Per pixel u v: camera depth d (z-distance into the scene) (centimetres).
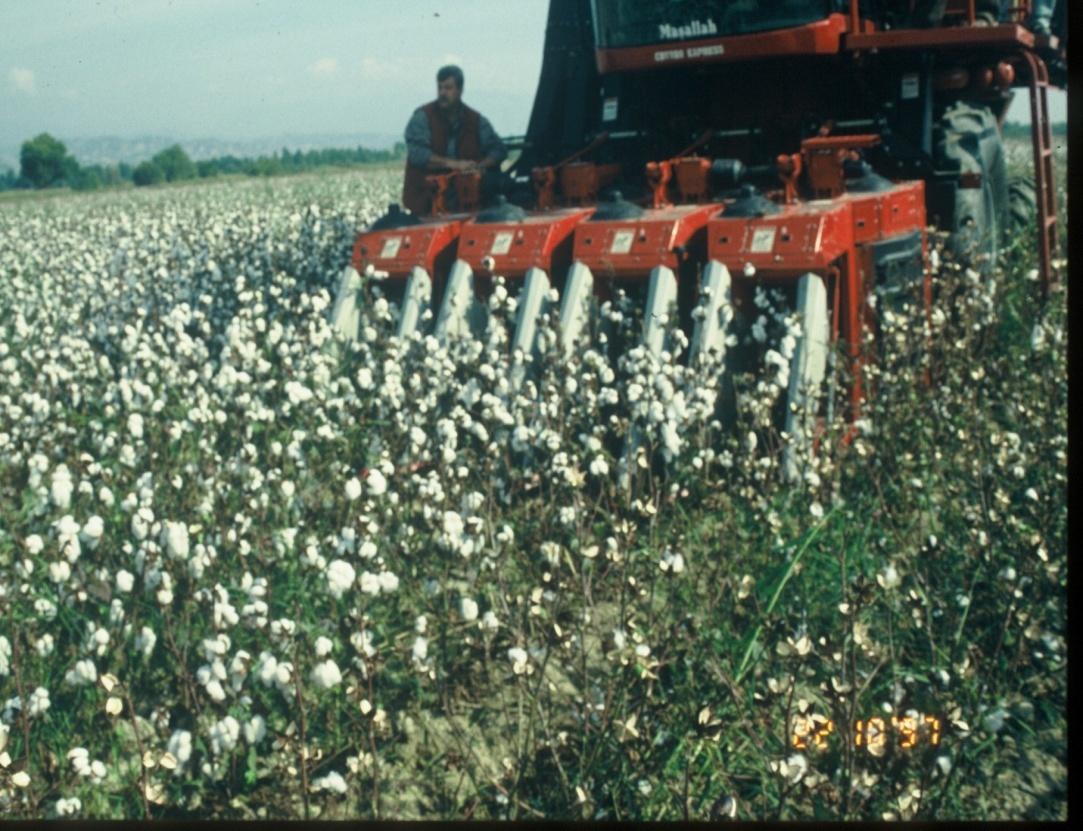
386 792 377
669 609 455
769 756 341
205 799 367
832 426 559
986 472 510
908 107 769
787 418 577
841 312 626
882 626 455
